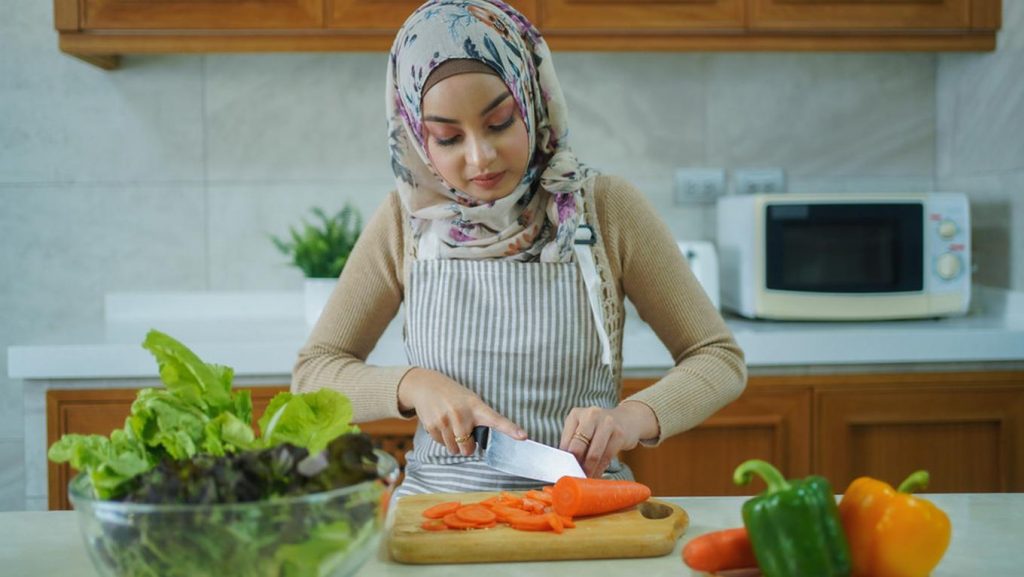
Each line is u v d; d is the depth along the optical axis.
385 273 1.39
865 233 2.19
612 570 0.87
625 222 1.35
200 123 2.47
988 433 2.07
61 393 1.93
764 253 2.19
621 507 0.99
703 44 2.20
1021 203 2.23
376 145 2.51
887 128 2.59
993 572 0.84
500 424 1.14
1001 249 2.34
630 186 1.38
